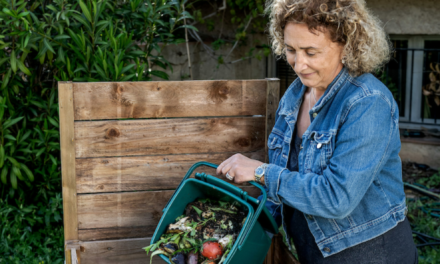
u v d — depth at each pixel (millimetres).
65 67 3135
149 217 2125
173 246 1622
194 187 1769
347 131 1428
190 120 2047
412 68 4941
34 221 3174
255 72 5527
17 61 2881
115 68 2717
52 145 3107
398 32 4832
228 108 2070
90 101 1970
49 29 2801
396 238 1597
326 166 1521
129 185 2078
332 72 1491
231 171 1631
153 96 2004
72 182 2031
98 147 2016
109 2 3154
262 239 1662
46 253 2969
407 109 5223
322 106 1548
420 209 3791
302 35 1395
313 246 1694
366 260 1590
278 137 1811
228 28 5422
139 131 2027
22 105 3148
